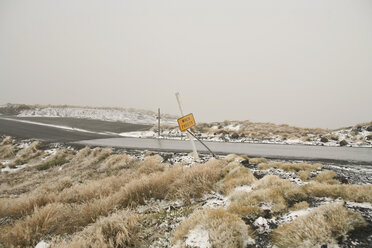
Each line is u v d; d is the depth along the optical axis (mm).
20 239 3744
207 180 5211
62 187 7660
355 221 2566
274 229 2869
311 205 3445
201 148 13055
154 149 13281
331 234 2400
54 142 18000
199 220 3178
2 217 5172
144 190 5234
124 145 15555
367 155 9469
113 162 10641
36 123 29125
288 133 17562
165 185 5367
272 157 9555
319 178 4992
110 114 42094
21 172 11859
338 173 5672
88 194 5840
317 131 17406
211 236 2715
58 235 3834
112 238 3227
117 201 4785
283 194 3918
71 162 12578
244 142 15344
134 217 3740
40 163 13352
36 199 5621
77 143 17047
